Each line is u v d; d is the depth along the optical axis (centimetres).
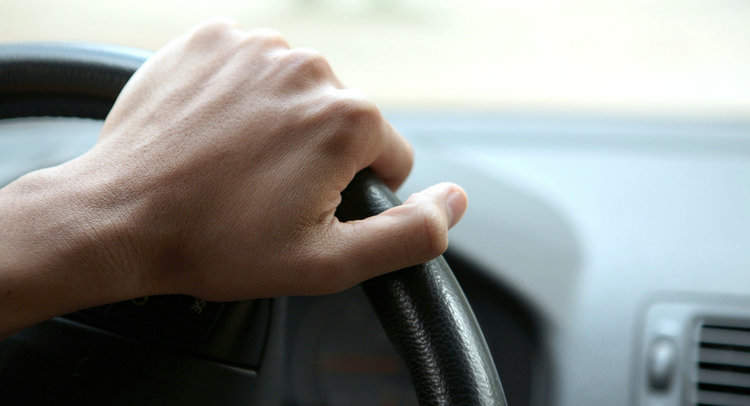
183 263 58
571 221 121
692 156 128
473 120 141
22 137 121
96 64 65
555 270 116
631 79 169
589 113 141
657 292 111
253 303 61
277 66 60
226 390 61
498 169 129
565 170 128
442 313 56
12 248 57
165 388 61
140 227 57
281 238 57
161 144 58
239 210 58
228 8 202
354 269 57
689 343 106
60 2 204
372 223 57
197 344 61
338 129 58
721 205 120
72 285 57
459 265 120
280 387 65
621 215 121
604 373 108
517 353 123
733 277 111
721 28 204
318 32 193
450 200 59
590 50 190
